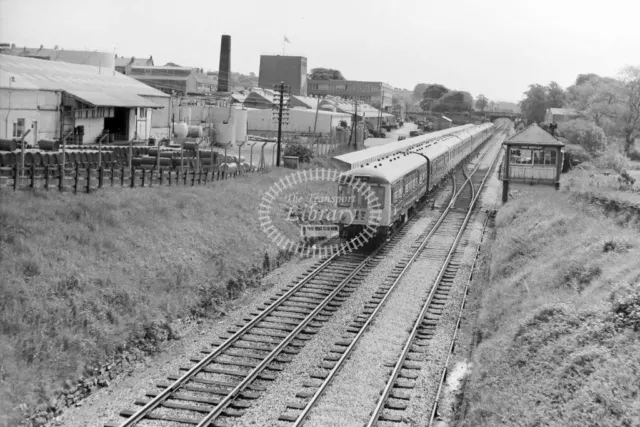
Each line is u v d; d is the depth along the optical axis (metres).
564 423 11.18
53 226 19.91
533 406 12.17
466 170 64.56
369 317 19.22
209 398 13.57
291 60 132.75
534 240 24.72
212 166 35.41
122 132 49.00
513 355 14.84
